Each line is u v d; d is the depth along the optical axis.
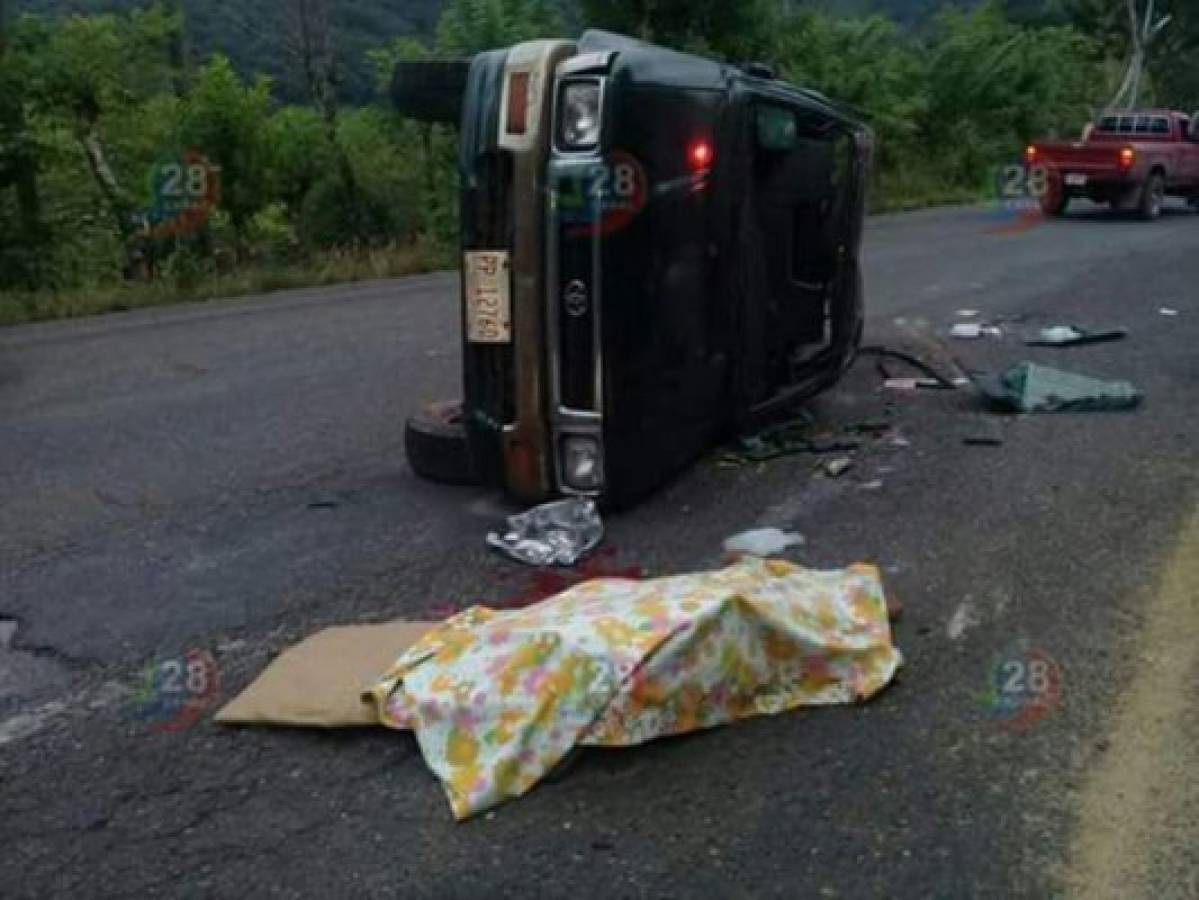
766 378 6.08
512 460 5.16
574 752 3.14
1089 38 39.78
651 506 5.34
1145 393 7.18
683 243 5.11
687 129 5.05
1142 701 3.43
